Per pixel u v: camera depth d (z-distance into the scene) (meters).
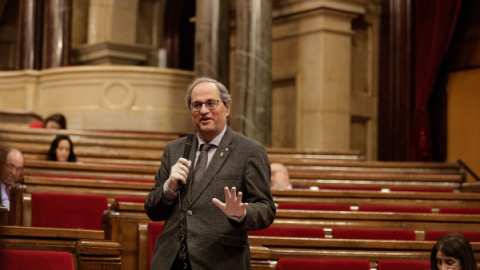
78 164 5.79
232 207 2.34
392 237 3.95
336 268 3.31
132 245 3.75
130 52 11.98
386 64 10.09
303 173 7.09
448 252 3.09
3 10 15.40
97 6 12.38
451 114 9.16
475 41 8.88
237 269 2.48
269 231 3.79
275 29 10.18
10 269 2.54
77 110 10.28
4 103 10.92
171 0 13.26
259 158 2.59
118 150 7.86
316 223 4.32
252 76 9.13
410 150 9.48
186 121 10.29
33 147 7.44
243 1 9.25
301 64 9.81
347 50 9.81
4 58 15.50
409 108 9.67
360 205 5.30
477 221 4.50
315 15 9.68
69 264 2.67
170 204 2.55
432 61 9.14
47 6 11.44
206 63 9.39
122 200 4.39
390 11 10.06
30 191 4.50
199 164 2.62
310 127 9.65
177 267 2.53
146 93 10.16
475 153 8.83
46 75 10.66
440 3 9.06
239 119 9.09
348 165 7.92
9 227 2.75
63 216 4.23
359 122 10.12
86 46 12.02
